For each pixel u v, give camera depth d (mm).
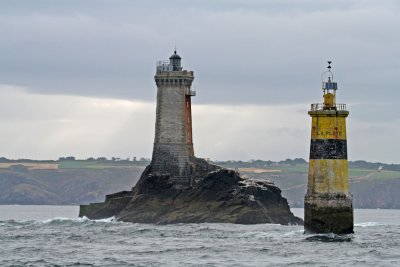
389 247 140250
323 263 118812
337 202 156500
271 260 123500
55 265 119438
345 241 149875
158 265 118812
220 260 124688
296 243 147500
